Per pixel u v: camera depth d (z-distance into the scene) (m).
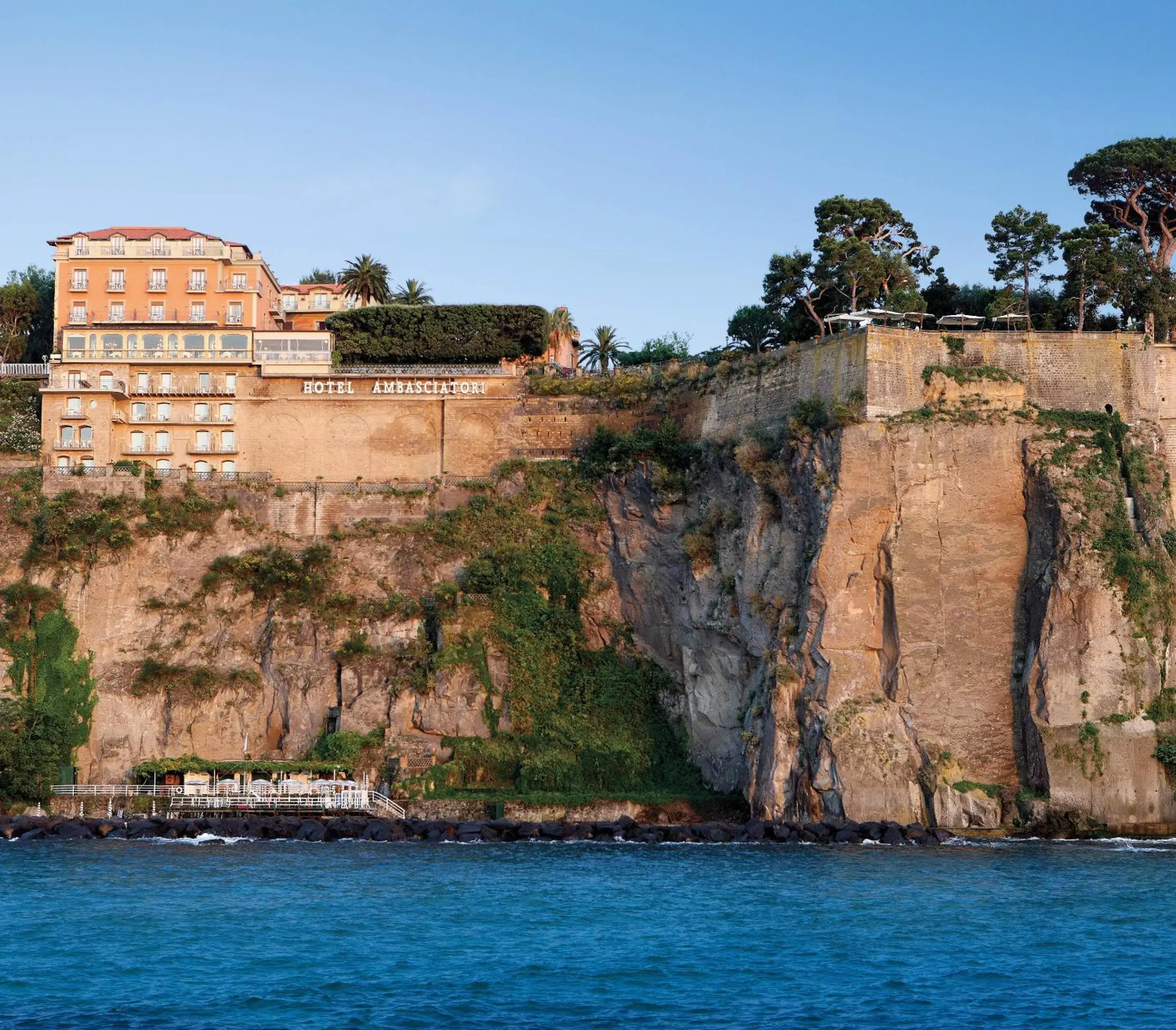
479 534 114.31
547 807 97.56
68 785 101.44
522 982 53.50
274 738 108.19
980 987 53.00
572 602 111.25
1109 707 90.94
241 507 116.19
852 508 94.81
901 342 99.12
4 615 109.12
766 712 94.69
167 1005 50.31
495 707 105.44
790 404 105.75
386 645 108.75
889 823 88.38
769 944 59.34
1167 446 100.31
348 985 52.91
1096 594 92.06
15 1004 50.41
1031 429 97.31
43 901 67.75
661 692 107.38
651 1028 48.06
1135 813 90.12
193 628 110.75
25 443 119.31
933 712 92.44
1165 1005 50.78
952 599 94.38
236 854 84.38
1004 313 109.31
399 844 89.75
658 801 98.19
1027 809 90.00
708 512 107.94
